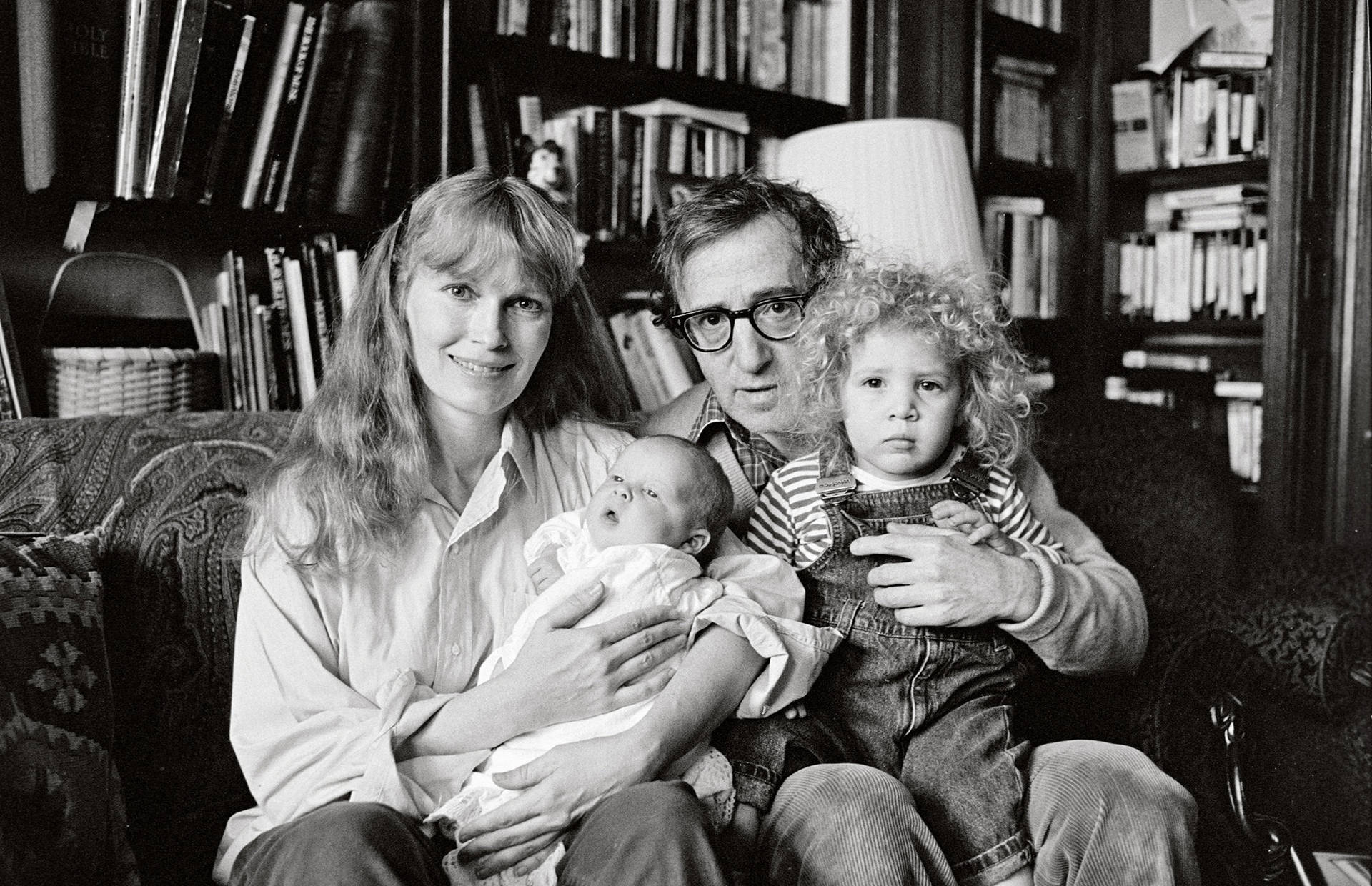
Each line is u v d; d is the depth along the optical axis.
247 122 1.76
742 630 1.23
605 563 1.25
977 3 2.86
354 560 1.23
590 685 1.16
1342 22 2.99
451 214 1.26
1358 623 1.70
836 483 1.44
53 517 1.32
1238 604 1.76
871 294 1.39
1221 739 1.59
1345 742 1.68
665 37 2.32
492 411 1.32
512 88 2.34
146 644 1.30
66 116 1.61
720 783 1.19
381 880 0.94
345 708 1.18
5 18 1.72
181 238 1.95
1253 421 3.09
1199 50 3.24
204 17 1.67
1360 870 1.60
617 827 1.00
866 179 2.16
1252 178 3.18
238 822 1.24
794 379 1.52
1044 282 3.19
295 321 1.84
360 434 1.28
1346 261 3.05
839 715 1.36
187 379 1.77
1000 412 1.45
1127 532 1.84
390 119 1.92
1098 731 1.59
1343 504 3.06
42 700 1.11
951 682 1.34
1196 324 3.17
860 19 2.72
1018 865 1.22
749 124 2.66
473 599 1.31
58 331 1.80
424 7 1.99
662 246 1.62
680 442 1.33
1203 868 1.56
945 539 1.33
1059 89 3.23
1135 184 3.35
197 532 1.37
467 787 1.15
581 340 1.51
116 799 1.18
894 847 1.10
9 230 1.77
